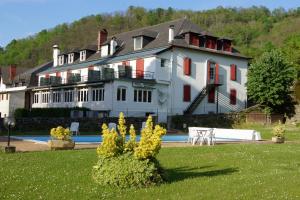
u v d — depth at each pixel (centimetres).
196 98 4797
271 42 9619
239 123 4412
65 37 12756
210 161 1531
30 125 3506
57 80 5550
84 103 4725
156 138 1038
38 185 1056
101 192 975
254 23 11781
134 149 1061
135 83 4316
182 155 1697
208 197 927
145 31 4988
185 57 4722
